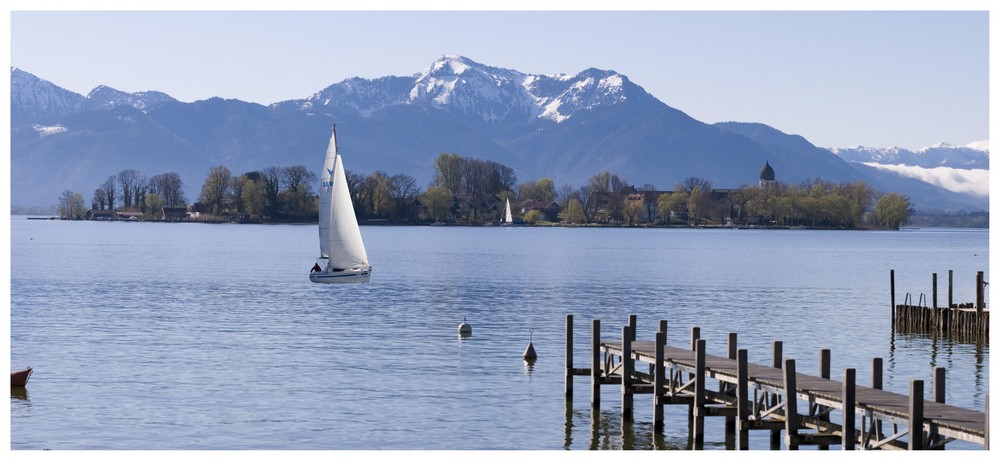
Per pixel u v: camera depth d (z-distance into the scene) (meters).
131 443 41.12
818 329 76.06
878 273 143.62
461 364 58.12
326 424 44.06
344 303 93.19
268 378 53.69
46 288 107.75
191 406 47.22
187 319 79.75
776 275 136.75
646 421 44.81
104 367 56.59
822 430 36.66
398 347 64.69
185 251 191.12
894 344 68.06
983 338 69.31
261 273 132.88
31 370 51.56
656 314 86.56
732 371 40.34
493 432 42.97
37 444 40.84
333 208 113.12
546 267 149.12
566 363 49.25
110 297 97.94
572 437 42.22
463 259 169.75
